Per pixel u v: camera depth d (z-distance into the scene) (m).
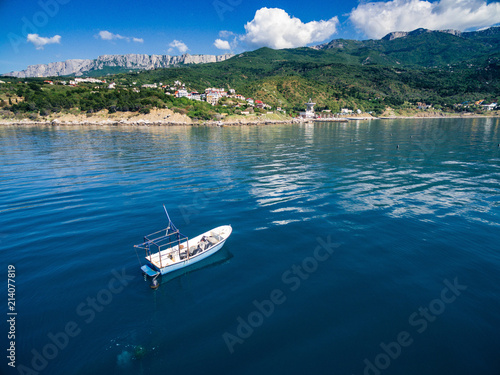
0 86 191.00
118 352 12.24
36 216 27.19
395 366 11.55
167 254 18.80
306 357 12.00
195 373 11.26
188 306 15.12
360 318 14.25
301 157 61.47
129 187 37.41
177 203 31.08
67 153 66.56
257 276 17.83
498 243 21.80
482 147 73.88
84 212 28.33
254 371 11.37
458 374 11.23
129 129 140.12
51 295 15.88
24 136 102.75
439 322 13.95
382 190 35.34
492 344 12.68
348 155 63.72
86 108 172.25
